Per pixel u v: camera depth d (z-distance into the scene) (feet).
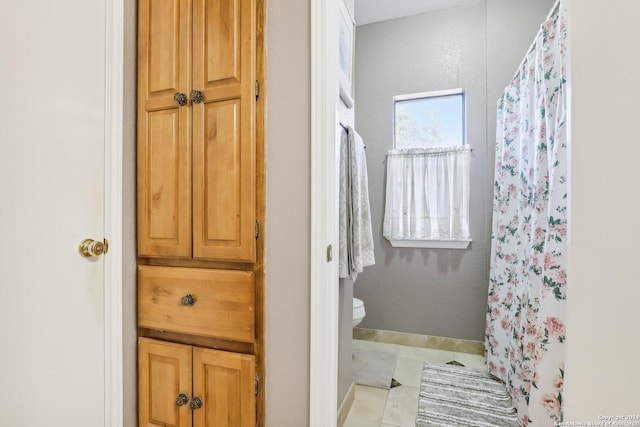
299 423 3.24
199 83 3.42
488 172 7.59
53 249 2.87
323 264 3.14
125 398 3.60
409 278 8.27
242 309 3.27
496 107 7.45
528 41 7.23
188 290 3.47
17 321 2.61
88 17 3.15
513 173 5.98
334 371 3.29
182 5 3.49
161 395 3.60
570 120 1.77
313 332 3.17
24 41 2.64
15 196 2.60
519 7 7.29
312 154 3.17
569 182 1.77
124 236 3.60
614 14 1.61
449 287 7.96
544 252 3.78
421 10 8.09
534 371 3.83
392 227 8.31
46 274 2.82
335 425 3.31
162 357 3.61
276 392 3.32
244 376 3.27
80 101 3.09
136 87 3.71
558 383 3.49
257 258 3.30
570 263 1.75
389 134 8.50
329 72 3.20
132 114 3.69
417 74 8.25
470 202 7.82
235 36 3.28
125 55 3.61
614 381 1.61
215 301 3.36
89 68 3.17
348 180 4.88
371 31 8.63
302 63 3.24
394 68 8.45
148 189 3.65
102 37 3.28
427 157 8.08
